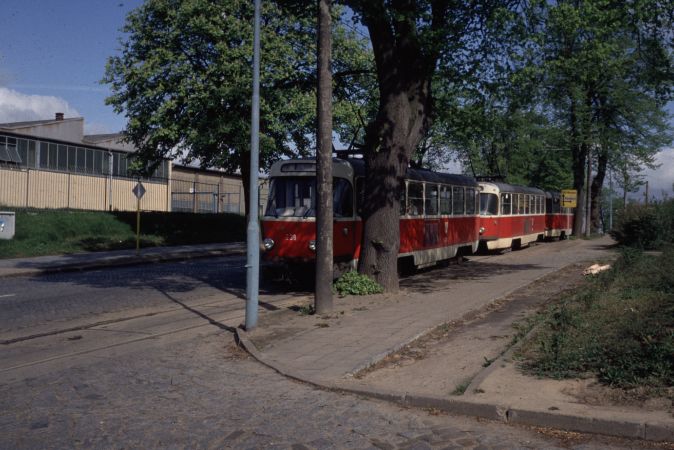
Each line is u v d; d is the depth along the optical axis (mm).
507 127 17438
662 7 13445
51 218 31922
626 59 16156
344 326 10328
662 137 37062
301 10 15273
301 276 15711
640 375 6465
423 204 19203
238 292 15969
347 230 15656
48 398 6941
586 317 9602
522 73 13898
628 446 5223
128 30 30953
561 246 32438
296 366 8016
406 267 19328
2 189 35594
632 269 14922
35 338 10312
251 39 29219
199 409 6512
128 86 31062
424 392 6711
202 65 30578
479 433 5648
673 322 8383
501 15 13398
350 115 27359
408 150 14016
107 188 43000
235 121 29266
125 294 15633
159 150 32656
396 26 13789
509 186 29094
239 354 8977
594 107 36438
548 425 5719
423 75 14117
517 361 7609
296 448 5383
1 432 5855
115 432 5836
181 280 18859
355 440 5547
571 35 13453
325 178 11547
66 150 41844
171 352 9172
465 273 18969
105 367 8320
